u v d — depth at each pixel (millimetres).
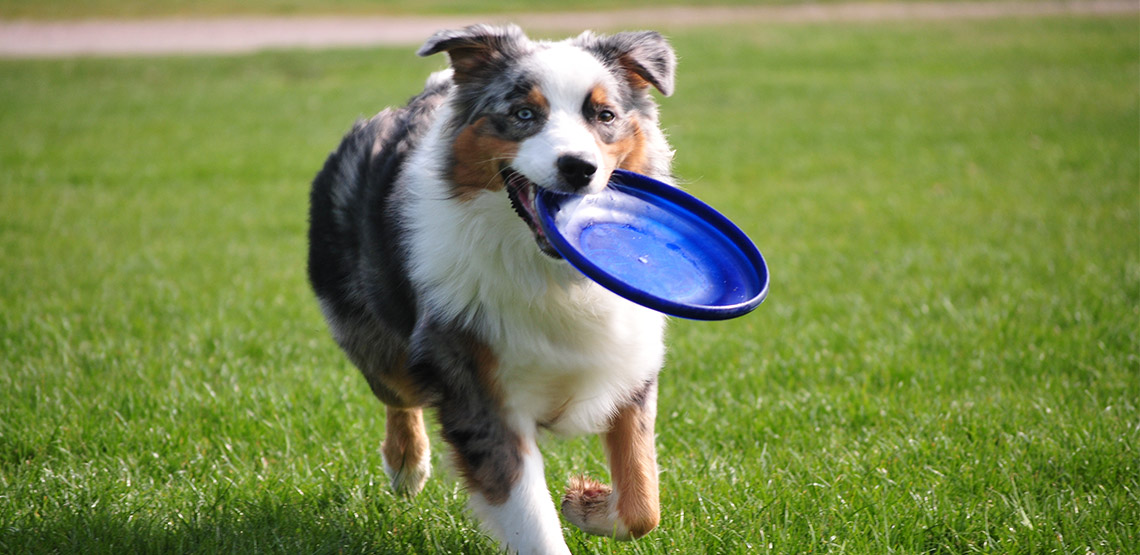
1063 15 32562
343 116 19125
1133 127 15945
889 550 4348
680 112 19422
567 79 4105
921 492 4906
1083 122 16547
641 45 4480
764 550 4422
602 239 4266
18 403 5977
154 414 5938
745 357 6980
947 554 4500
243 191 13562
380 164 4840
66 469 5199
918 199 12211
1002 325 7227
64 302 8312
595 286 4180
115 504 4809
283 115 19328
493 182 4125
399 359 4871
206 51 28641
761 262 4266
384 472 5406
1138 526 4531
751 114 19047
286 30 33562
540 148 3971
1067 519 4566
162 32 33031
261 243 10938
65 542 4402
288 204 12852
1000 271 8781
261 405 6070
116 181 14094
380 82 22844
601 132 4176
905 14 35031
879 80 22375
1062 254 9219
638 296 3758
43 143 16656
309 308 8430
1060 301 7746
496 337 4148
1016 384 6266
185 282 9211
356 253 4910
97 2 39000
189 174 14578
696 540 4543
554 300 4160
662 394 6477
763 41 29000
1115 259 8922
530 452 4211
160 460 5367
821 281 8922
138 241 10891
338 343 5277
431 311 4250
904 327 7355
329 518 4758
